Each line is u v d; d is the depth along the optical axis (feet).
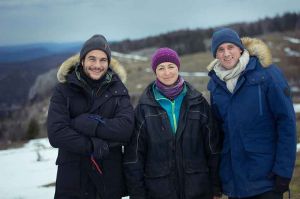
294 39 419.95
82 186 15.37
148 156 15.94
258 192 14.88
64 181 15.35
